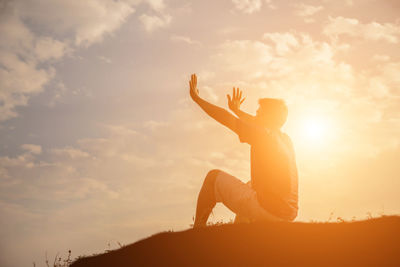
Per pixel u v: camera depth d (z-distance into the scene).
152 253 5.65
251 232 5.57
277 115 5.90
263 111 5.94
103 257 5.95
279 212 5.51
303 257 5.12
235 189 5.66
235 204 5.65
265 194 5.48
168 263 5.41
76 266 6.01
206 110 5.55
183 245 5.64
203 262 5.29
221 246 5.48
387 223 5.60
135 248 5.86
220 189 5.77
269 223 5.65
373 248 5.16
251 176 5.62
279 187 5.50
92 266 5.83
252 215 5.59
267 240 5.43
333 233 5.48
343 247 5.22
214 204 5.99
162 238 5.88
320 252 5.17
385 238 5.30
